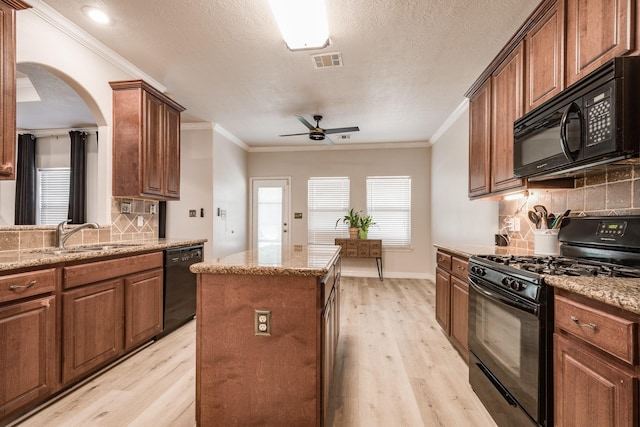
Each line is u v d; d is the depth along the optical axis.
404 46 2.65
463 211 4.00
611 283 1.14
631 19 1.26
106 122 2.80
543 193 2.38
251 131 5.24
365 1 2.09
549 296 1.29
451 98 3.79
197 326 1.51
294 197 6.19
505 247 2.77
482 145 2.67
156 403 1.85
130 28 2.42
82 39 2.49
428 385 2.10
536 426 1.31
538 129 1.78
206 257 4.76
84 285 2.02
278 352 1.47
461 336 2.44
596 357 1.05
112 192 2.87
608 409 0.99
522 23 2.21
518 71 2.11
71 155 5.17
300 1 1.96
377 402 1.90
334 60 2.90
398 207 5.89
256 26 2.38
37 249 2.22
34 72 3.27
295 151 6.20
